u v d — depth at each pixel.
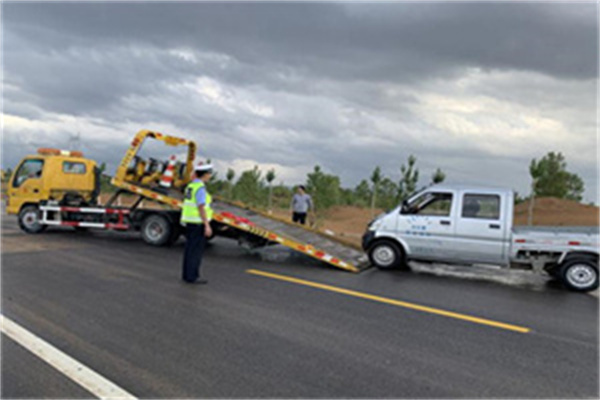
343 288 7.37
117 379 3.78
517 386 4.03
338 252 10.03
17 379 3.70
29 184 12.12
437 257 9.19
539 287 8.40
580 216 22.70
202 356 4.31
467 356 4.67
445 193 9.20
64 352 4.26
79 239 11.32
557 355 4.82
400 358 4.52
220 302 6.14
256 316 5.60
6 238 10.93
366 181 32.00
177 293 6.49
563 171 26.92
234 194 25.08
